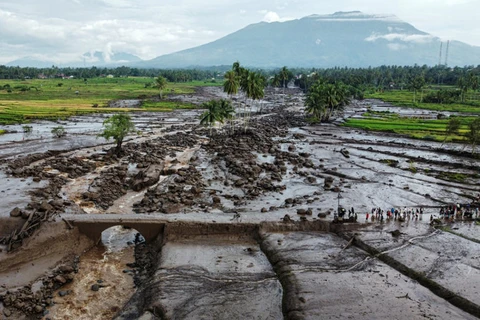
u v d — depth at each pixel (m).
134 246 52.16
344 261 45.31
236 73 129.50
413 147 115.38
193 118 178.88
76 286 42.03
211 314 35.69
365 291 38.81
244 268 44.53
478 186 78.25
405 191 74.62
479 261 44.88
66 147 104.06
